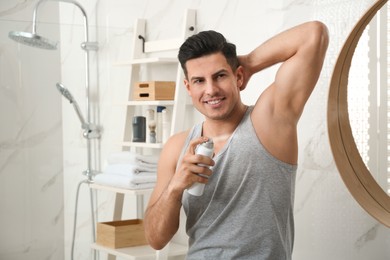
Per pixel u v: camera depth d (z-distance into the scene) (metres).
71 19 3.15
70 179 2.99
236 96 1.79
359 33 1.82
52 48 2.94
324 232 2.24
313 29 1.74
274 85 1.80
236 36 2.62
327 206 2.22
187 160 1.70
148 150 3.16
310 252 2.30
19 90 2.89
